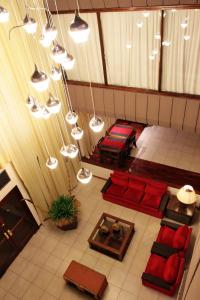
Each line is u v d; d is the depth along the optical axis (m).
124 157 8.60
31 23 2.69
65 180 8.27
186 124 6.15
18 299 6.13
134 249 6.69
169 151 9.14
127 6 5.18
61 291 6.14
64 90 7.27
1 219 6.46
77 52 6.47
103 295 5.92
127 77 6.35
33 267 6.69
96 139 9.46
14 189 6.52
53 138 7.21
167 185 7.60
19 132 6.03
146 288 5.91
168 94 5.99
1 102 5.46
